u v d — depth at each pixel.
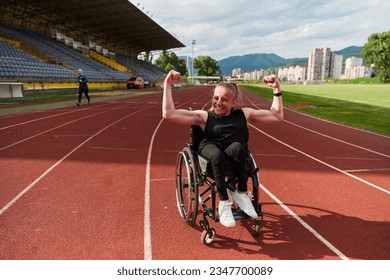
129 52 67.81
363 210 3.44
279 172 4.87
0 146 6.26
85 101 17.81
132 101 18.36
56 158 5.38
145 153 5.87
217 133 2.64
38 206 3.37
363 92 34.25
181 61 117.31
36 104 15.30
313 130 9.21
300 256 2.52
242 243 2.71
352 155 6.10
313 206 3.54
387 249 2.63
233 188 2.70
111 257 2.45
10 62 22.06
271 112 2.87
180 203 3.24
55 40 38.19
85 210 3.29
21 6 32.84
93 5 33.53
